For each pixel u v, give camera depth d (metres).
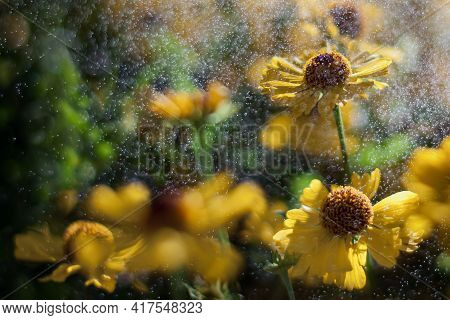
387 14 0.47
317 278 0.34
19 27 0.42
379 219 0.34
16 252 0.34
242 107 0.40
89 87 0.41
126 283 0.34
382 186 0.38
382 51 0.44
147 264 0.33
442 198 0.36
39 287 0.34
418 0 0.47
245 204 0.35
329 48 0.43
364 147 0.40
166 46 0.44
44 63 0.41
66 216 0.36
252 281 0.34
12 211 0.36
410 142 0.40
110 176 0.38
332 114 0.40
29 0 0.43
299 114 0.39
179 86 0.41
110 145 0.39
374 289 0.34
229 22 0.46
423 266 0.35
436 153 0.36
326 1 0.47
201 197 0.35
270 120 0.40
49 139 0.39
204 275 0.33
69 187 0.37
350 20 0.46
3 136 0.39
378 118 0.41
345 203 0.34
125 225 0.34
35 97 0.40
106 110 0.40
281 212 0.35
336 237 0.34
